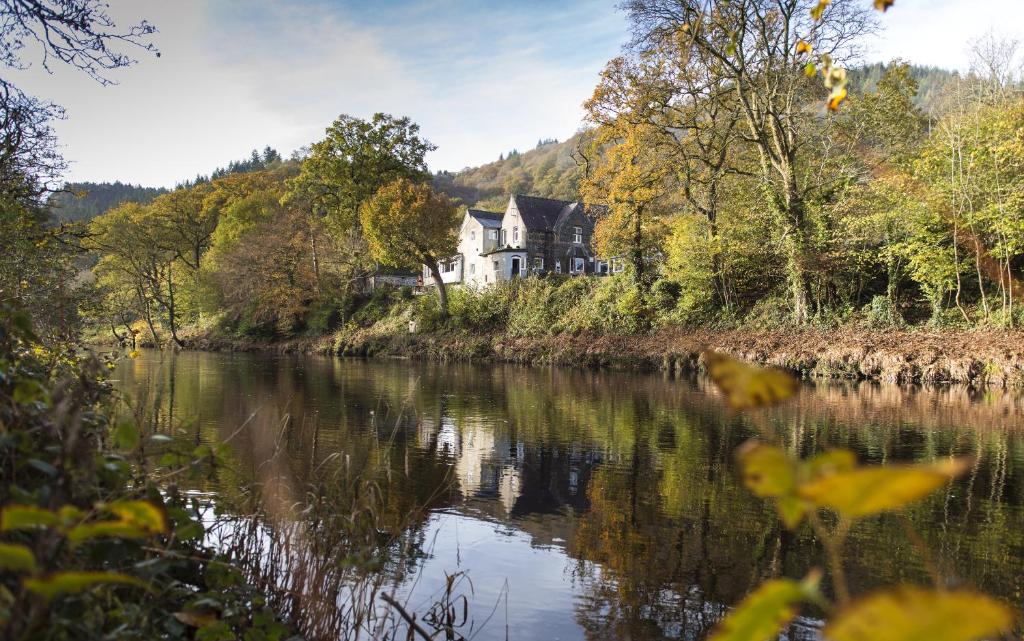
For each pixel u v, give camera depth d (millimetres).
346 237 46656
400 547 5746
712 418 13414
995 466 8844
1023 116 23266
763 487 683
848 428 11867
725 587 5109
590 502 7410
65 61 6363
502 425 12617
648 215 31031
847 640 510
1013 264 22078
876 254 24641
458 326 38656
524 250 55125
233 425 11312
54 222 7777
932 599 499
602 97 26531
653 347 27375
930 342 20562
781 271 27172
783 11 22781
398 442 10656
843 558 5648
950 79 25953
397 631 4090
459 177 160125
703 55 23484
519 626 4355
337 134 45969
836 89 1668
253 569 3877
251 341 44688
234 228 55188
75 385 3254
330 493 4516
